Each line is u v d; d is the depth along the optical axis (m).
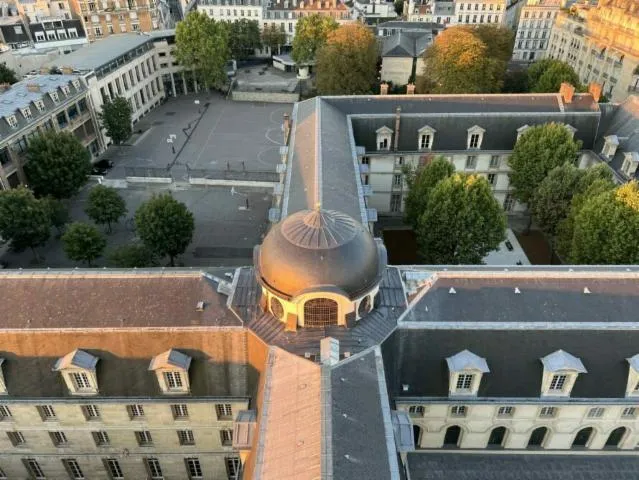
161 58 161.88
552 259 91.81
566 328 49.12
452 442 55.56
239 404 49.69
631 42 132.00
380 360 43.28
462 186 74.56
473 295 51.22
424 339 49.34
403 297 51.84
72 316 48.75
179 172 121.88
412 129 97.94
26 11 180.75
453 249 76.69
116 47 144.50
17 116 100.38
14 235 84.31
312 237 45.12
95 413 51.12
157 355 48.44
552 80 127.81
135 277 50.78
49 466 55.84
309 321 46.62
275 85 173.50
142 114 153.62
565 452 55.38
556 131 90.06
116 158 129.12
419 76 145.12
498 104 100.38
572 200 79.00
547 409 51.41
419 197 83.06
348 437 34.72
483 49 130.50
